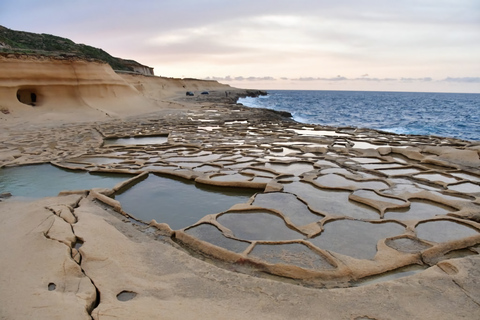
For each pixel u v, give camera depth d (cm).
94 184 846
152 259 437
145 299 347
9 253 436
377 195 732
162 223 563
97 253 437
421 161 1069
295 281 409
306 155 1150
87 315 316
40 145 1317
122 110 2481
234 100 5194
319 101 8212
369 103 7600
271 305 343
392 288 370
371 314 328
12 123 1803
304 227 566
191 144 1334
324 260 453
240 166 992
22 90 2100
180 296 356
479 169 939
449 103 8144
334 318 322
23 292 351
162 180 885
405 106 6525
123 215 625
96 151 1222
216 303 344
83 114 2138
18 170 980
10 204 645
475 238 503
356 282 407
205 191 802
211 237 531
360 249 499
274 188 768
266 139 1488
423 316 324
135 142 1485
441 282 380
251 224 590
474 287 368
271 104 6131
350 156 1140
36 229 503
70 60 2255
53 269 396
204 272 408
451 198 727
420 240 511
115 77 2638
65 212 574
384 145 1371
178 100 4500
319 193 752
